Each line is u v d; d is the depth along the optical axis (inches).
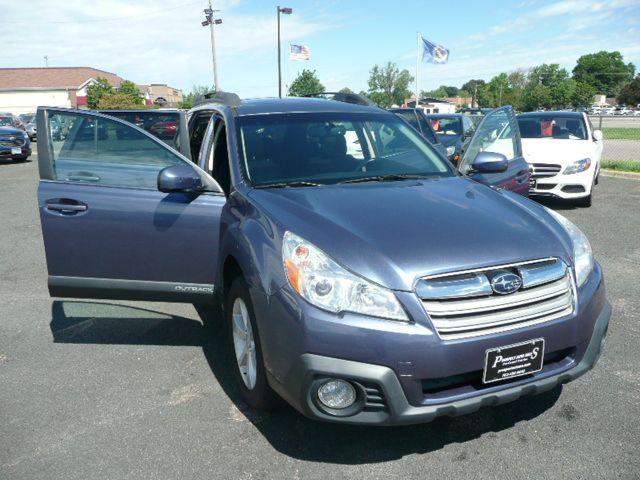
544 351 104.1
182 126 165.6
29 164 723.4
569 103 3253.0
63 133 143.8
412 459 108.4
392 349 96.0
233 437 116.9
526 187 221.3
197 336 168.1
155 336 168.6
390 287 98.1
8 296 206.8
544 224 118.7
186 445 114.5
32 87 2405.3
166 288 143.3
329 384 99.8
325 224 110.3
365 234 106.7
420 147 164.7
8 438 118.0
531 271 104.4
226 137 153.8
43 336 170.1
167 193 141.3
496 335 99.7
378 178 143.3
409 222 111.7
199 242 140.5
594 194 415.5
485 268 101.4
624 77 5004.9
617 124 1791.3
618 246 261.3
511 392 102.3
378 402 98.8
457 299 99.0
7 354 158.1
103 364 151.1
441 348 96.5
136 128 143.5
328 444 113.9
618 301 190.1
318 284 99.7
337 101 181.2
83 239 142.7
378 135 162.4
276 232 112.0
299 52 1231.5
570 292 109.2
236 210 132.1
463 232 108.7
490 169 167.2
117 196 141.6
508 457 108.1
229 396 133.6
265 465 107.7
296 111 162.2
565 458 107.3
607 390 131.6
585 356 110.9
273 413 125.4
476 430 117.2
